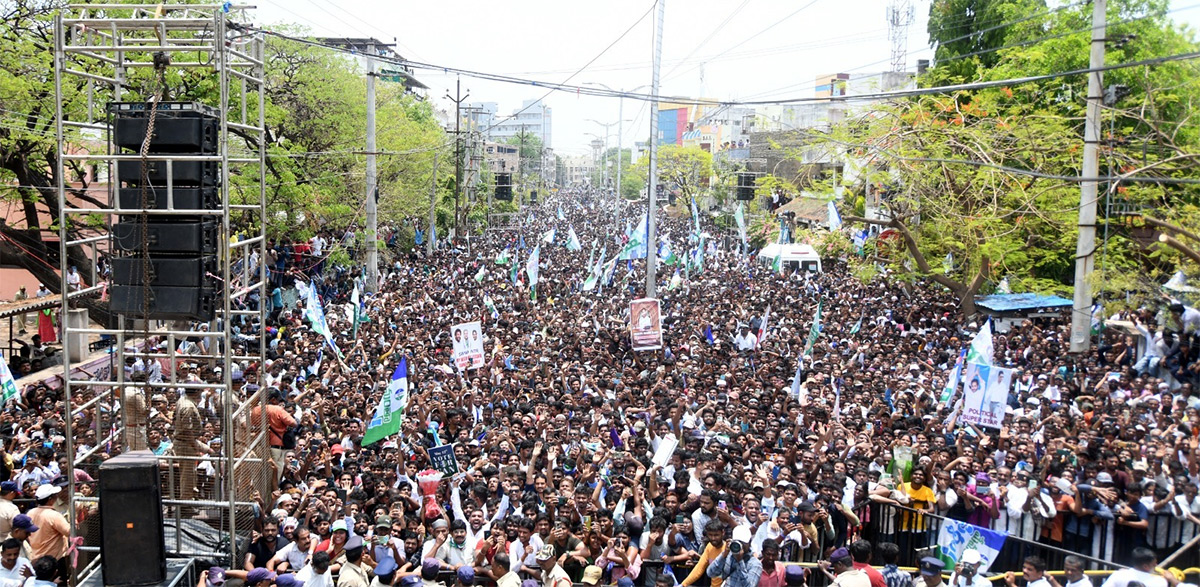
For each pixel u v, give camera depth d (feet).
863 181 113.09
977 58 127.54
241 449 35.19
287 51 117.50
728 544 32.14
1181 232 72.79
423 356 77.56
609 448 47.78
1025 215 96.94
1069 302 102.63
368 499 40.27
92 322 93.30
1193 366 68.95
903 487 42.75
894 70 199.31
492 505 39.60
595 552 35.76
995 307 101.60
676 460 45.91
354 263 140.56
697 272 156.04
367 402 59.88
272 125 96.68
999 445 49.88
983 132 94.43
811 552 36.42
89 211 30.81
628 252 129.18
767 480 40.22
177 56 68.49
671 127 601.62
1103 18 72.64
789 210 197.16
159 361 52.34
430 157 185.68
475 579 31.53
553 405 58.65
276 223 101.14
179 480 34.65
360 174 130.62
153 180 30.66
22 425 53.98
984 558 34.53
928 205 99.81
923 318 102.58
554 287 134.82
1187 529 41.01
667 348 86.22
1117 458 44.14
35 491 38.93
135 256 31.01
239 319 88.84
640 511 38.47
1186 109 92.22
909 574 32.96
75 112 71.10
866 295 124.06
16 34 73.82
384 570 30.09
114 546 27.84
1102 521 40.50
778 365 75.15
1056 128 93.66
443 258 175.52
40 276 81.97
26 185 77.41
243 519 33.24
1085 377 69.36
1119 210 88.58
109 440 34.88
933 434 51.26
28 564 29.84
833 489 39.45
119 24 31.42
